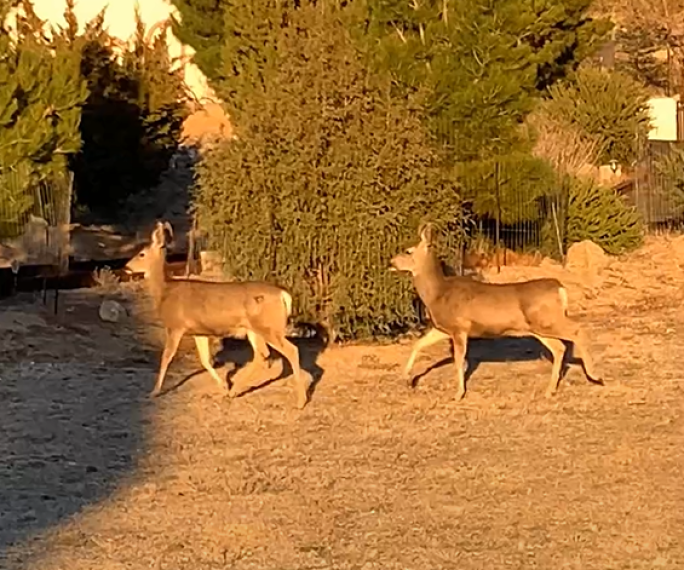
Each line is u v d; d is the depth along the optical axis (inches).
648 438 523.2
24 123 925.8
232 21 965.8
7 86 928.3
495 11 1013.8
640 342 742.5
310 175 695.7
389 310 711.7
